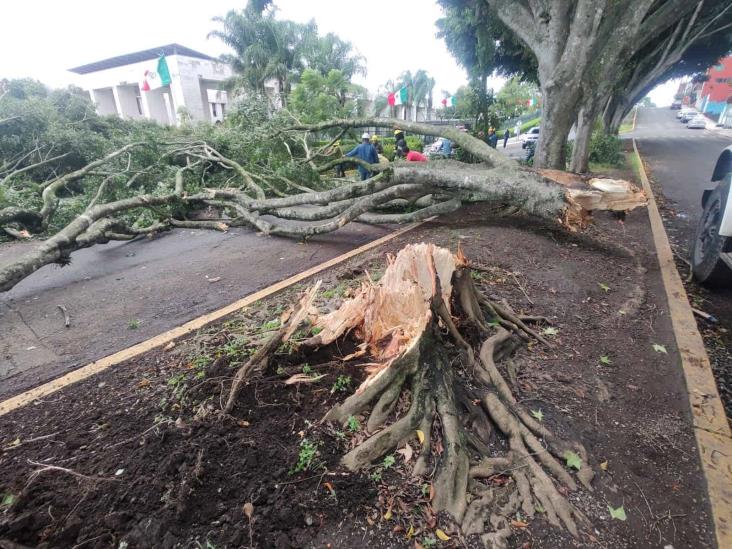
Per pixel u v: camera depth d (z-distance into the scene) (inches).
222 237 250.4
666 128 1435.8
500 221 243.8
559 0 272.1
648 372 106.7
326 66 1086.4
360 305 106.3
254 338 115.6
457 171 196.4
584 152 410.6
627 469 76.8
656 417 90.7
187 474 68.9
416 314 94.7
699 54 676.7
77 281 185.3
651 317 135.5
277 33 964.6
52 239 176.2
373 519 64.7
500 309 125.9
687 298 149.4
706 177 417.4
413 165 206.7
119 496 66.5
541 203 168.6
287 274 178.9
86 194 313.7
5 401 95.4
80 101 448.1
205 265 197.6
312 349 103.9
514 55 543.8
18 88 491.8
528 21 309.6
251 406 87.1
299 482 69.9
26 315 150.2
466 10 453.4
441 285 105.3
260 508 65.0
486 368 97.6
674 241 217.0
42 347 125.5
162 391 95.5
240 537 60.2
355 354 100.0
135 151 340.5
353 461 73.9
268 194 319.0
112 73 1370.6
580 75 268.7
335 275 167.5
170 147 382.9
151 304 154.6
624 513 67.7
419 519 64.9
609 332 125.7
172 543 59.4
